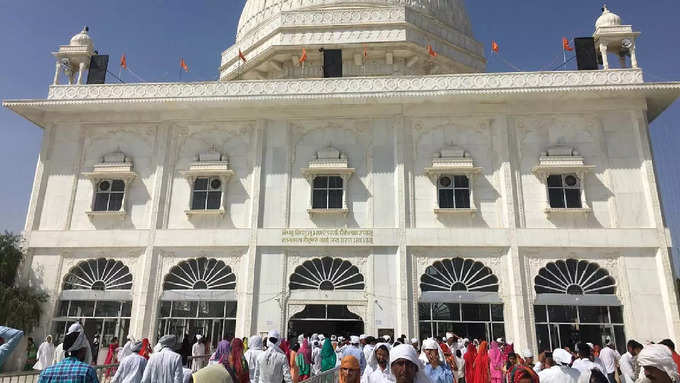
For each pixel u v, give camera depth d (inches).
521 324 847.7
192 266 941.8
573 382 315.6
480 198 939.3
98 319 920.3
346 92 964.0
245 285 909.2
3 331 246.2
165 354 314.2
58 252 956.0
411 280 892.6
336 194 960.9
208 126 1020.5
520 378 282.8
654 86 909.2
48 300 923.4
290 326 901.8
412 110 983.0
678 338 814.5
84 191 997.8
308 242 920.3
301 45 1212.5
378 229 917.8
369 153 976.3
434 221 930.1
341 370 212.8
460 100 964.0
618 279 868.6
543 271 890.1
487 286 889.5
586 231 890.1
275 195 960.9
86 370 223.6
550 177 940.0
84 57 1086.4
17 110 1010.7
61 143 1026.7
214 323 903.1
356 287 903.1
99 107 1005.8
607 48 1019.9
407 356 192.1
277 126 1003.9
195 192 983.0
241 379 324.2
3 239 936.3
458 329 870.4
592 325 853.8
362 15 1236.5
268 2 1392.7
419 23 1261.1
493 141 967.0
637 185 913.5
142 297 911.0
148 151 1015.6
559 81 952.3
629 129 942.4
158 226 957.8
